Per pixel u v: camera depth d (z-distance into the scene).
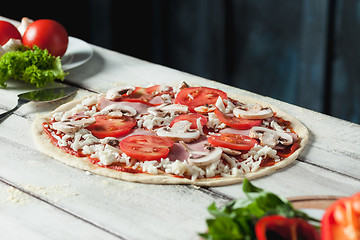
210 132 1.60
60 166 1.46
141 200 1.34
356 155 1.56
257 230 0.96
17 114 1.73
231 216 1.02
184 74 2.07
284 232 0.99
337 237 0.97
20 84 1.95
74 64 2.05
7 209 1.29
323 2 3.29
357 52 3.35
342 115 3.56
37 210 1.29
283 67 3.67
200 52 3.90
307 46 3.46
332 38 3.38
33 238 1.21
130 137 1.53
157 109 1.68
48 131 1.59
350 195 1.37
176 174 1.42
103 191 1.37
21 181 1.40
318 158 1.54
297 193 1.38
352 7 3.26
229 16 3.71
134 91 1.82
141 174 1.42
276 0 3.51
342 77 3.46
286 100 3.75
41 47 2.04
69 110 1.74
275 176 1.44
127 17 3.89
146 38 3.98
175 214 1.29
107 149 1.48
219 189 1.38
